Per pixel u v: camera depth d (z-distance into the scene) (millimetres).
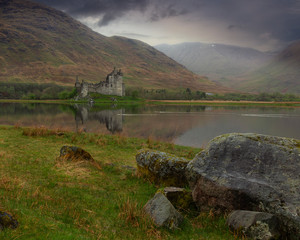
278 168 6070
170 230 5648
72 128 35219
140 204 6789
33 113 62812
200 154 7367
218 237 5531
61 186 7770
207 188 6723
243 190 6094
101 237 4777
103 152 14742
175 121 51281
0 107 85000
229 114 73438
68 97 145625
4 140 14742
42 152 12406
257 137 6812
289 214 5273
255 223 5375
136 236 5176
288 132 39812
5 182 7082
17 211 4906
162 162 8906
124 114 66688
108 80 144375
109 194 7750
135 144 18375
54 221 5000
